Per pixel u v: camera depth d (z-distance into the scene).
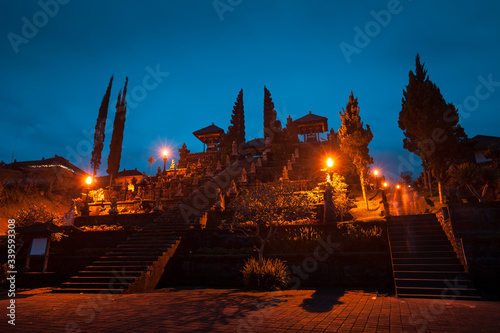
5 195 29.70
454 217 10.83
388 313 6.77
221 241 16.05
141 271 12.57
